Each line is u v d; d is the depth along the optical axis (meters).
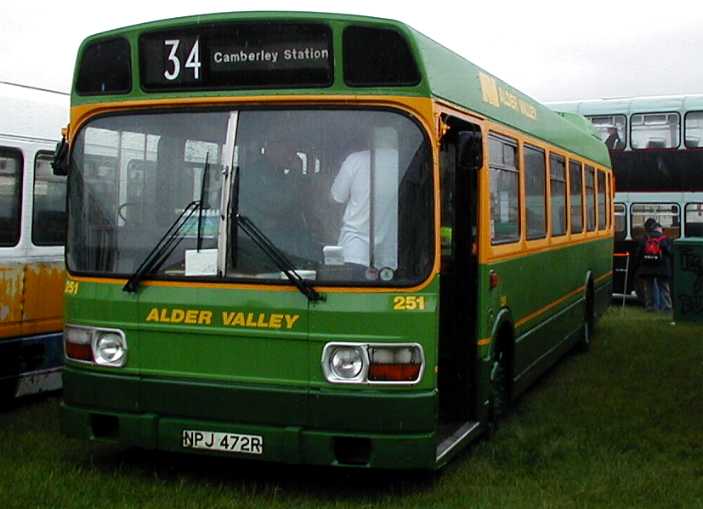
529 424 9.23
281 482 7.23
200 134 6.75
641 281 22.09
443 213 7.75
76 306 7.04
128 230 6.92
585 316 13.85
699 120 23.42
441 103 6.77
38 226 9.85
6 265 9.45
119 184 6.99
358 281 6.36
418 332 6.29
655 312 20.75
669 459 8.11
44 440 8.34
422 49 6.49
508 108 9.05
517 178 9.21
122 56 7.02
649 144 23.78
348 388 6.32
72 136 7.21
